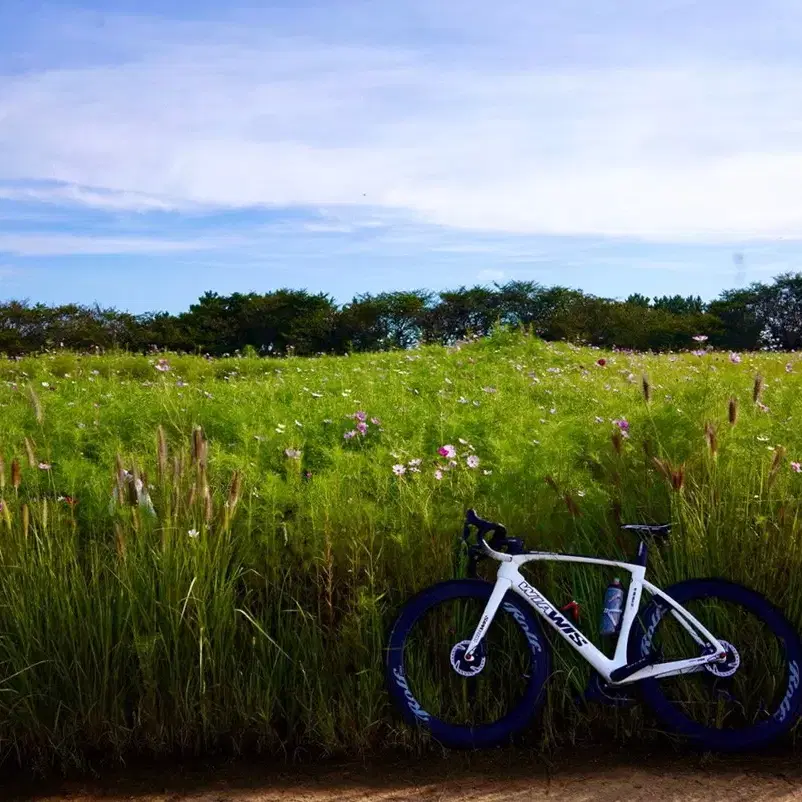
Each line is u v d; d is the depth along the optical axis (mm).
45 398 7523
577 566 4145
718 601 3943
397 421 6426
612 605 3789
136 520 3898
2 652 3742
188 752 3717
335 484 4473
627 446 4887
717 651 3666
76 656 3686
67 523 4316
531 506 4414
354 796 3375
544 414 6824
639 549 3861
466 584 3764
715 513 4168
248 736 3752
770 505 4207
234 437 6215
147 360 14555
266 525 4215
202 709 3658
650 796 3328
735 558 4105
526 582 3760
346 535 4109
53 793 3428
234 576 3883
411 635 3912
